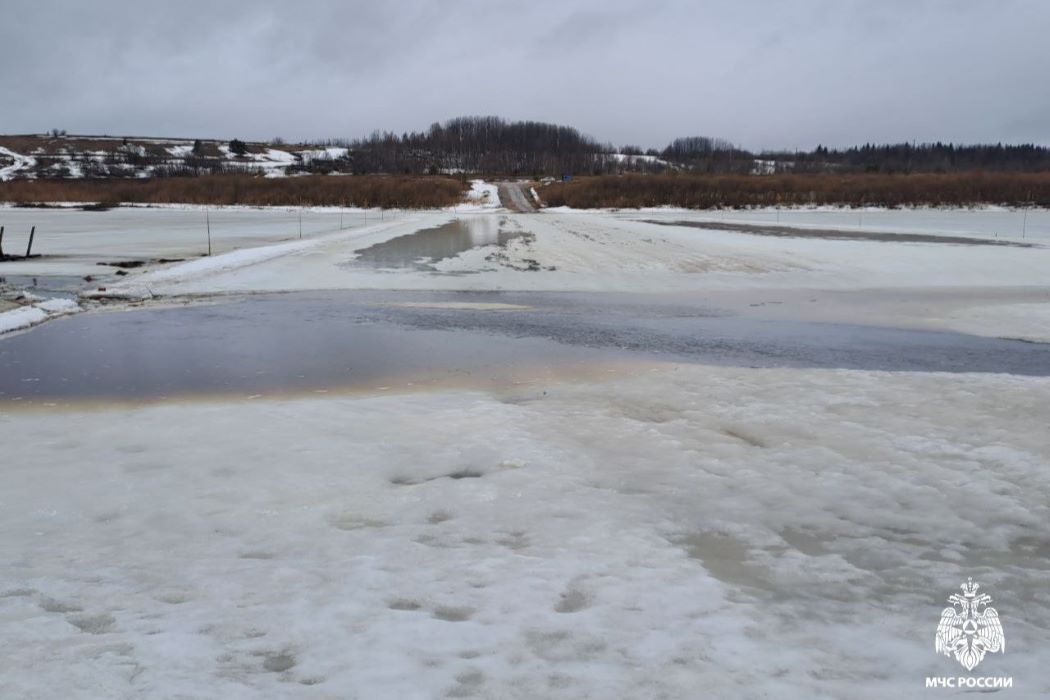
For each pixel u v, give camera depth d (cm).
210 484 612
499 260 2534
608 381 998
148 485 609
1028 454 693
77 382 991
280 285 1989
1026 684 352
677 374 1034
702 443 727
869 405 868
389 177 9356
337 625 400
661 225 4516
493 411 838
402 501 580
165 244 3222
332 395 928
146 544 503
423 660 368
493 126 16312
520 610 419
